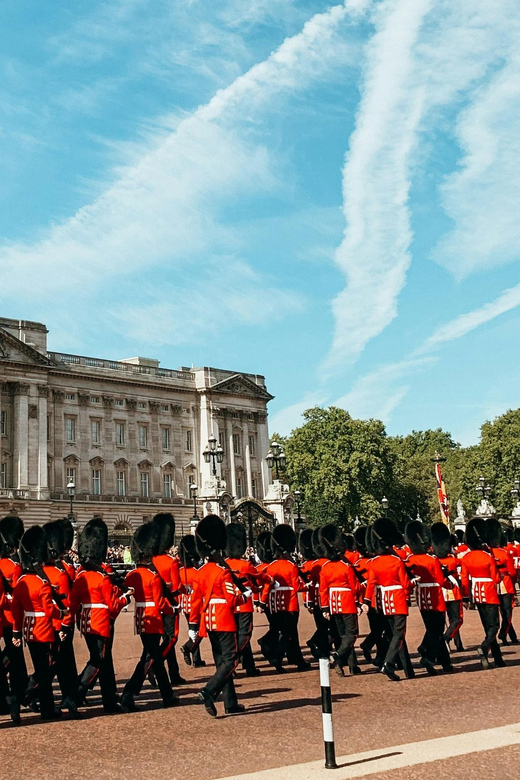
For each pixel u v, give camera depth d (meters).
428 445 187.25
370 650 25.50
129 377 117.75
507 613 27.00
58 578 18.95
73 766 13.02
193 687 21.16
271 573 23.45
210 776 12.13
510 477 121.38
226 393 128.75
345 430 132.75
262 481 132.12
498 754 12.48
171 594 19.41
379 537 21.03
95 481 112.69
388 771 11.83
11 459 101.56
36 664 17.16
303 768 12.15
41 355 104.94
